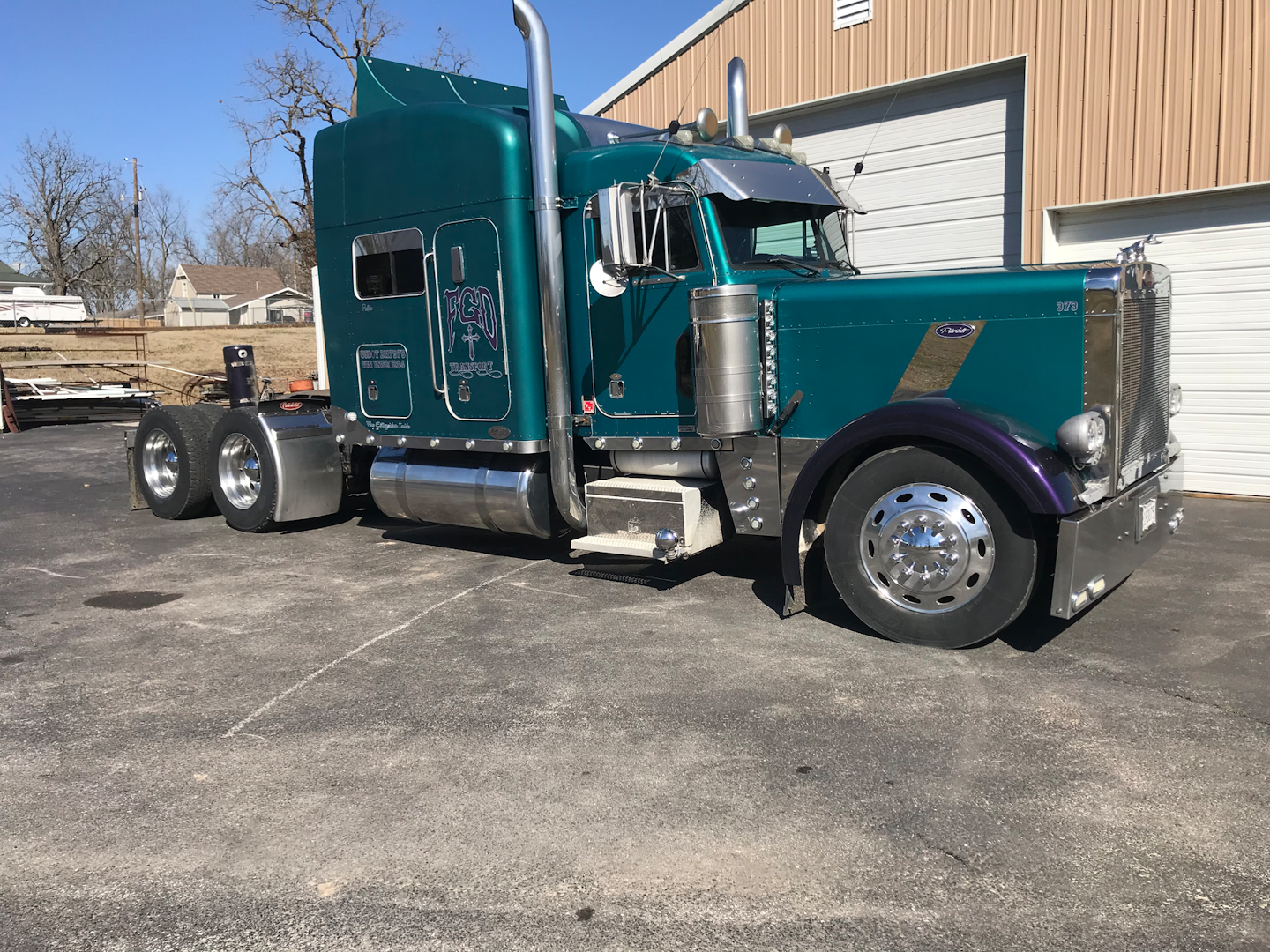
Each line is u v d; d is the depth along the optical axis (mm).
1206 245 7953
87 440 16281
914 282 4746
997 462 4156
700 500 5414
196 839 3068
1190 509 7613
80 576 6660
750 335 5020
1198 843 2824
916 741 3568
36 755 3734
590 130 6215
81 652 4980
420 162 6191
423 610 5539
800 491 4785
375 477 6887
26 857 3000
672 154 5242
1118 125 8031
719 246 5156
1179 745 3463
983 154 9062
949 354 4652
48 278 59406
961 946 2406
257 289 69812
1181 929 2438
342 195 6715
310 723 3963
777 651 4621
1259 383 7867
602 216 4969
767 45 10070
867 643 4695
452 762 3543
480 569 6453
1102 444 4184
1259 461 7957
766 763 3436
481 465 6367
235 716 4070
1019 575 4285
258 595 6008
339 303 6895
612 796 3240
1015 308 4473
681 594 5695
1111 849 2809
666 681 4281
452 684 4340
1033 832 2916
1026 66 8430
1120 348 4305
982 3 8641
